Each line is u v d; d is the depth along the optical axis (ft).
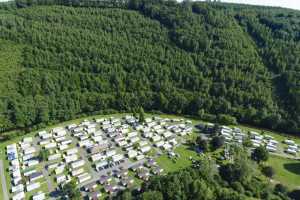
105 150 589.73
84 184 493.36
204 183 444.14
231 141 655.76
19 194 453.99
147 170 536.01
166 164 560.20
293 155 628.69
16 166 519.19
